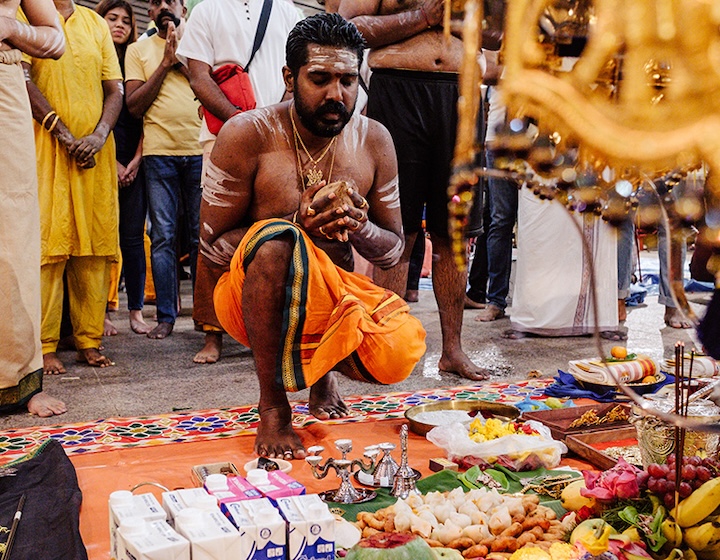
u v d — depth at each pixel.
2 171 3.52
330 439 3.18
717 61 0.87
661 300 6.11
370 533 2.03
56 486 2.47
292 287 2.85
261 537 1.72
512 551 1.94
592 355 5.00
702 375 3.51
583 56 0.93
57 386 4.26
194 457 2.96
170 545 1.61
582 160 0.99
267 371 2.98
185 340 5.62
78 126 4.54
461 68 1.02
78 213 4.50
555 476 2.51
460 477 2.51
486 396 3.90
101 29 4.80
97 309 4.79
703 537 1.80
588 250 1.03
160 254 5.68
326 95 2.99
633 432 3.01
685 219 1.07
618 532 1.90
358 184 3.24
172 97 5.55
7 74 3.50
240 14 4.61
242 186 3.14
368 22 4.08
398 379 3.13
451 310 4.39
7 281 3.57
